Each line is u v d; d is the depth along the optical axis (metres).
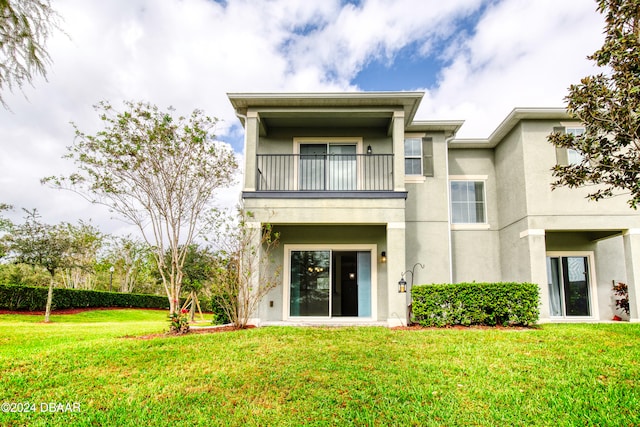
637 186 5.67
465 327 9.37
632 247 10.63
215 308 10.61
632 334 8.20
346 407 4.69
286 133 11.98
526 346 7.14
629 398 4.75
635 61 5.28
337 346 7.22
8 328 10.55
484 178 13.01
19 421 4.34
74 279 26.98
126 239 27.95
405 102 10.42
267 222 10.04
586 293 12.27
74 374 5.68
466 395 4.96
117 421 4.34
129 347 7.06
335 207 10.11
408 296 11.56
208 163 9.39
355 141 11.94
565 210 10.84
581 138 6.17
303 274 11.34
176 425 4.27
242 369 5.93
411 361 6.28
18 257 14.67
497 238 12.65
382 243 11.38
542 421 4.28
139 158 8.62
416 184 12.12
